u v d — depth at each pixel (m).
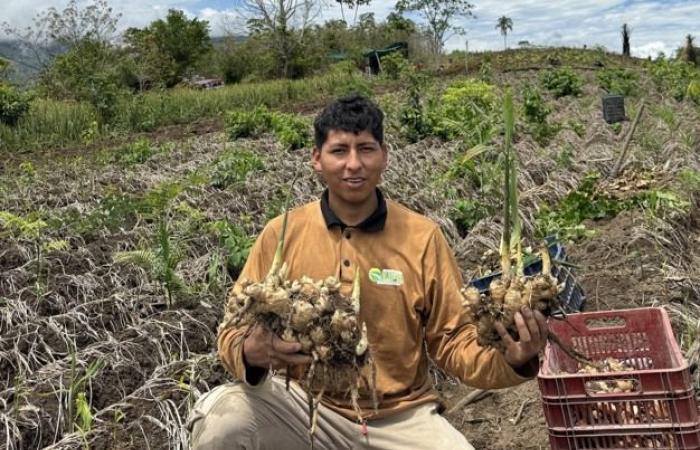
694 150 9.63
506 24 44.16
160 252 5.00
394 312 2.54
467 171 7.82
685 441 2.63
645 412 2.68
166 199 5.93
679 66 22.80
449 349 2.54
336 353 2.12
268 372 2.46
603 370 3.09
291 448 2.53
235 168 8.52
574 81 18.53
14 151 15.11
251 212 7.15
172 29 39.97
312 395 2.20
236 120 13.14
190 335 4.47
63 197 8.15
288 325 2.11
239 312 2.13
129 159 11.13
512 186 2.29
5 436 3.51
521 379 2.32
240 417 2.47
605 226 6.47
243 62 41.06
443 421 2.55
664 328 3.20
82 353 4.14
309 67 39.47
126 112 18.70
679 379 2.61
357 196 2.50
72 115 17.42
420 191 7.50
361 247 2.56
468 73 31.14
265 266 2.64
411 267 2.57
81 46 26.50
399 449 2.49
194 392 3.70
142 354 4.21
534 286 2.19
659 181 7.78
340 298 2.17
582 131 12.11
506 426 3.76
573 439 2.75
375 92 23.89
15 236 6.09
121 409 3.73
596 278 5.29
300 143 11.45
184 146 12.33
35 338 4.31
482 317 2.25
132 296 4.87
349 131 2.45
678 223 6.33
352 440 2.52
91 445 3.44
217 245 6.00
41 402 3.74
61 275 5.16
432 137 11.07
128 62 29.81
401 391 2.57
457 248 6.14
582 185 7.29
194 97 21.89
